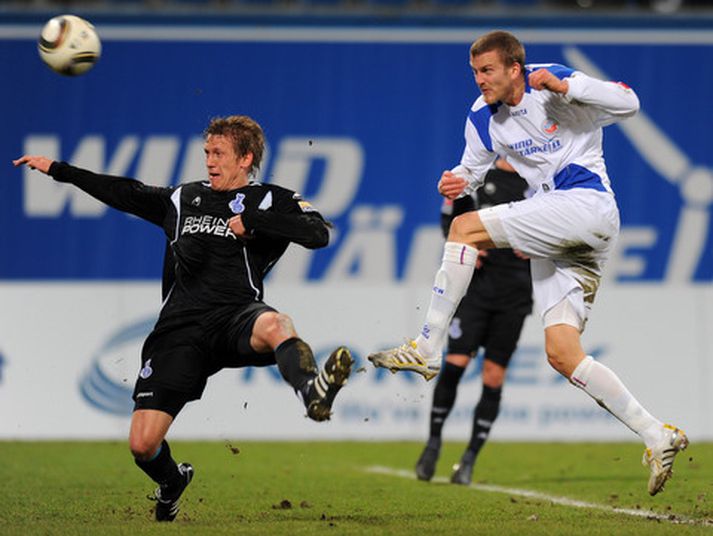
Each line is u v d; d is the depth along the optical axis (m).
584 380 24.11
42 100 49.34
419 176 49.38
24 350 47.97
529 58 50.03
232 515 25.23
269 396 48.00
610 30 50.03
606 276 49.56
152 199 23.50
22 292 48.22
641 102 50.09
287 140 49.44
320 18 49.56
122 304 48.28
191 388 22.64
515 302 34.12
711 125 50.03
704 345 48.75
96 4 50.97
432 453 34.09
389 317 48.22
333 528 22.20
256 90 49.53
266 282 48.44
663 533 21.39
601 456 41.81
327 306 48.16
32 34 49.31
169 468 23.23
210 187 23.30
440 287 24.11
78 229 49.06
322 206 49.31
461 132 49.47
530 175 24.38
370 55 49.66
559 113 23.59
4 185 49.06
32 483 31.95
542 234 23.69
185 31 49.59
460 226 24.25
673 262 49.75
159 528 22.09
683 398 48.56
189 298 22.78
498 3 54.22
